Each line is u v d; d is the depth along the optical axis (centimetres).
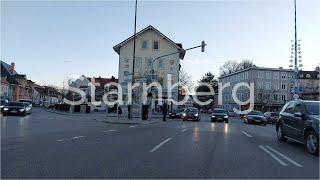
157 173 786
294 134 1323
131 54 6197
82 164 867
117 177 738
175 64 6206
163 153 1082
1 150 1071
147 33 6234
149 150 1143
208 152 1123
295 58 4381
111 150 1127
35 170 783
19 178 705
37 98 14312
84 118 3653
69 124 2528
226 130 2220
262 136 1798
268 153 1130
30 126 2152
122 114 5150
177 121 3688
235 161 960
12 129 1861
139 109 4784
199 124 3034
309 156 1089
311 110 1253
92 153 1050
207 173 797
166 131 2016
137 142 1375
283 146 1342
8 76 10275
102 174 762
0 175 729
